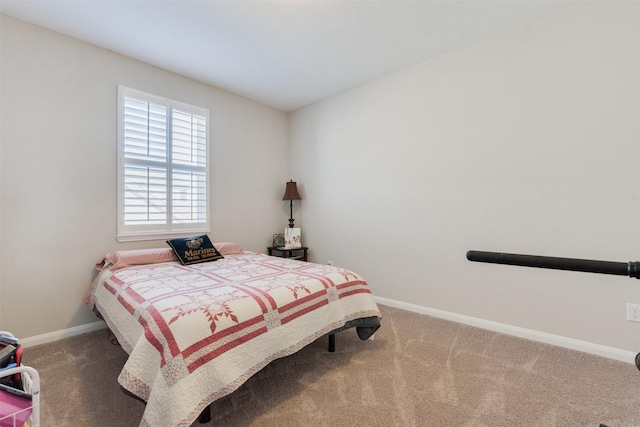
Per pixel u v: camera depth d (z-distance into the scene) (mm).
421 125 2764
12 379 1037
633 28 1792
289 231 3768
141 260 2395
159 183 2820
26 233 2107
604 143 1890
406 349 2021
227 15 2076
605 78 1880
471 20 2154
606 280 1897
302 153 3936
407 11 2051
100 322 2424
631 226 1812
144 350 1191
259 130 3740
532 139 2156
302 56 2648
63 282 2264
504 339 2172
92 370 1758
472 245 2461
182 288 1696
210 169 3232
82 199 2355
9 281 2047
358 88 3271
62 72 2262
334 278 1988
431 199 2707
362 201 3266
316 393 1524
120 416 1354
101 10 2006
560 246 2053
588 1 1924
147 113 2734
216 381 1217
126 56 2600
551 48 2064
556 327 2072
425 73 2721
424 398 1478
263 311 1490
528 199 2182
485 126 2377
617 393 1501
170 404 1070
